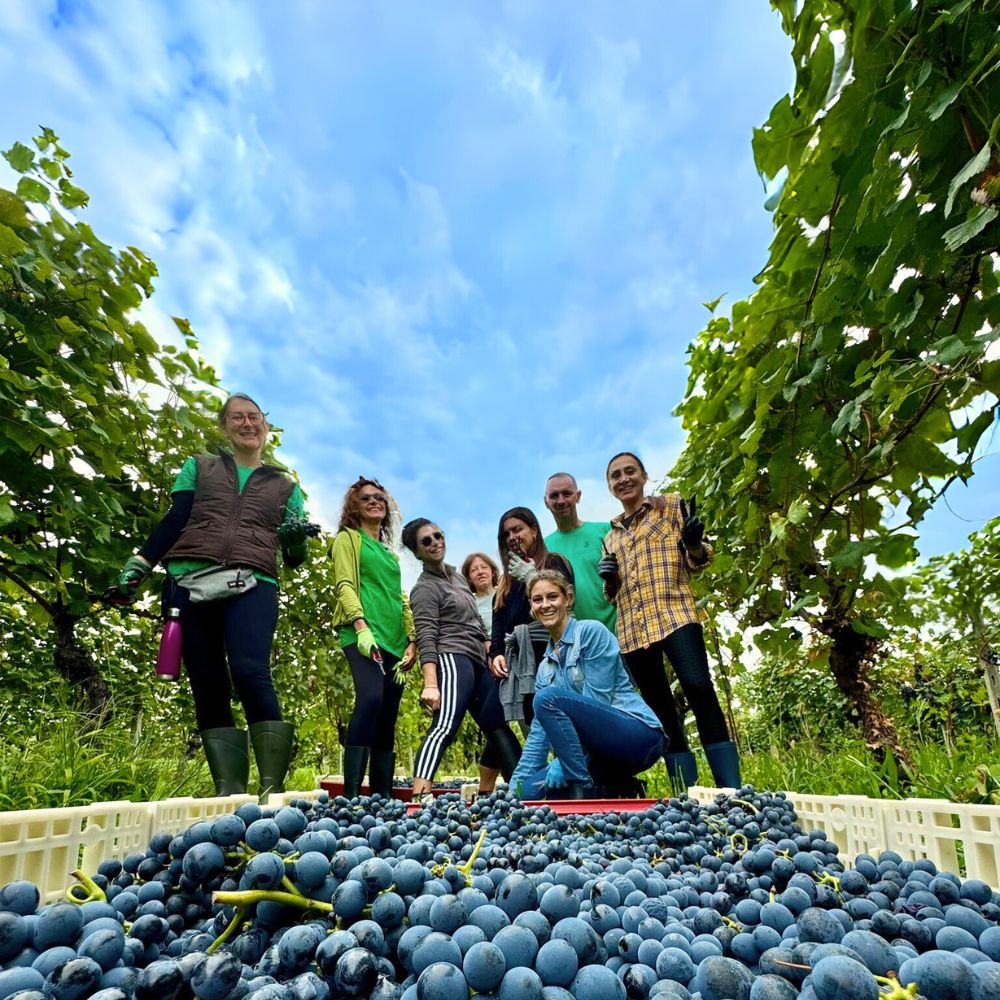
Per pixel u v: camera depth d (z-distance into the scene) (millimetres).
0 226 3816
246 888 1061
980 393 2635
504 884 1128
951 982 850
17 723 5133
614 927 1154
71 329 4246
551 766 4145
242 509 3830
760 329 3395
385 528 5051
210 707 3664
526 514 5410
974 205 2275
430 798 3268
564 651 4324
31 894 1119
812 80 2418
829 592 4234
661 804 2768
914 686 9703
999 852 1737
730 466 4668
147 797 3631
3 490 4406
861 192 2529
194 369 5230
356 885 1066
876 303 2783
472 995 869
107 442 4578
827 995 808
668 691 4711
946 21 2033
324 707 9094
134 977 959
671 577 4539
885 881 1438
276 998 839
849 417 2822
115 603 3789
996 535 5816
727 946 1184
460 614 5047
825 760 4875
